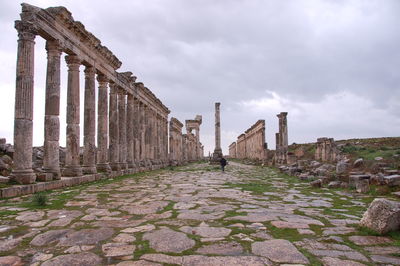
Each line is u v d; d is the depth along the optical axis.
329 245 6.02
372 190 14.23
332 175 18.50
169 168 41.38
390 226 6.71
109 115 27.31
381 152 32.84
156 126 42.41
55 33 17.09
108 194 13.47
